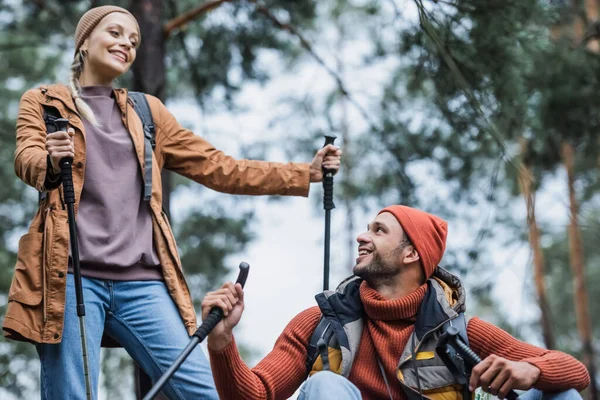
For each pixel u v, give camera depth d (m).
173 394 4.34
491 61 7.63
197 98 9.45
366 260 4.44
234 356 4.02
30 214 12.70
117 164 4.50
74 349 4.22
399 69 11.38
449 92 7.67
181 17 7.98
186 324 4.43
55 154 4.09
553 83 8.87
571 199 10.05
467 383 4.11
